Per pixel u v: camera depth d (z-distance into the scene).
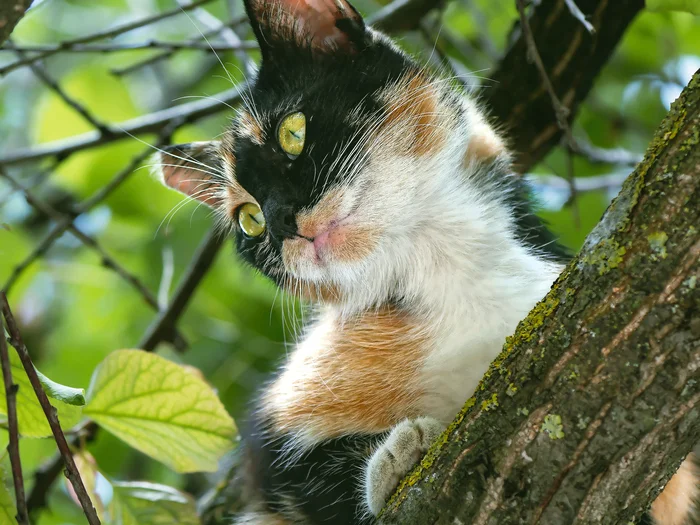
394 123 4.90
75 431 5.49
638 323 2.97
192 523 5.11
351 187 4.70
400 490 3.65
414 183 4.78
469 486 3.30
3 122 10.17
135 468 7.67
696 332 2.90
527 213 5.12
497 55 7.55
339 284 4.98
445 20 8.74
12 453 3.19
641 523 4.31
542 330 3.22
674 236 2.92
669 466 3.11
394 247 4.81
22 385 3.73
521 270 4.71
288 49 5.21
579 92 6.52
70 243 8.88
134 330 8.40
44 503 6.01
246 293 8.21
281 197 4.77
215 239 6.38
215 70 9.26
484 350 4.55
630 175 3.15
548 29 6.33
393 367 4.68
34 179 7.17
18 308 8.58
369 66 5.10
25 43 9.59
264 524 4.83
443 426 4.08
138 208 8.41
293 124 4.91
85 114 6.75
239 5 9.11
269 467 4.85
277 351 7.97
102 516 4.88
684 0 4.88
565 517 3.16
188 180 6.05
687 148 2.92
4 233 7.88
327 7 5.10
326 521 4.54
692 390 2.95
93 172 8.32
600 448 3.07
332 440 4.67
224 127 6.15
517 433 3.21
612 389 3.02
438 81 5.29
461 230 4.76
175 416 4.65
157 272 8.30
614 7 6.25
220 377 7.89
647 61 8.53
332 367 4.78
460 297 4.68
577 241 7.61
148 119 6.95
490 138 5.26
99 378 4.45
